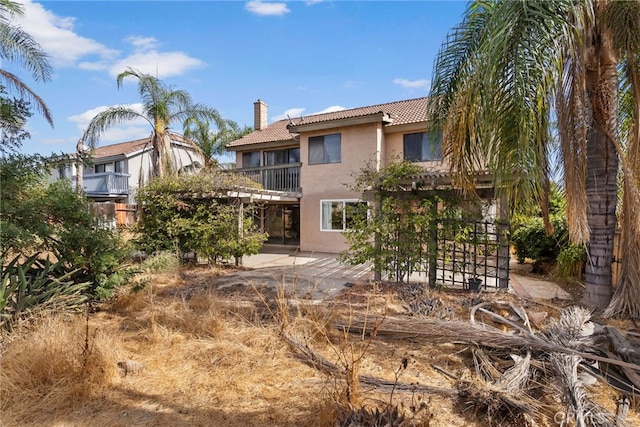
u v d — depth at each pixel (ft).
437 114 21.50
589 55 18.04
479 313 19.01
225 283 28.37
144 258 34.73
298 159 56.13
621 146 19.34
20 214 16.57
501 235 24.72
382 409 9.80
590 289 19.90
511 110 14.42
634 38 15.48
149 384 11.80
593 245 19.74
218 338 15.58
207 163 63.62
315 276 32.07
